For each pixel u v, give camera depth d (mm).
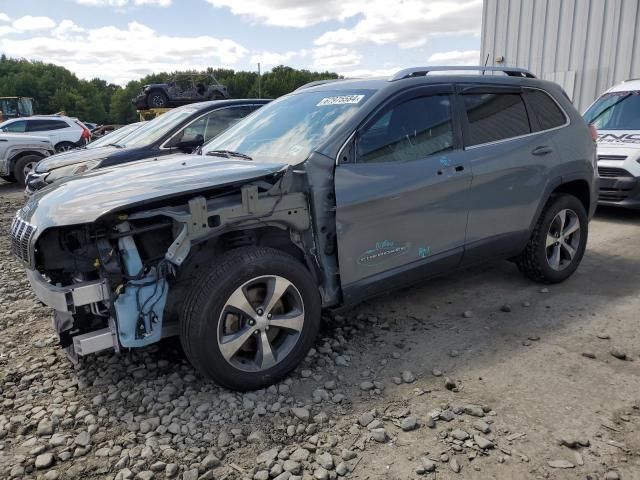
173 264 2811
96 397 2998
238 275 2852
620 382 3035
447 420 2713
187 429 2703
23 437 2693
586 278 4859
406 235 3539
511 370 3211
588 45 11750
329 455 2463
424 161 3590
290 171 3092
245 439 2627
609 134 7539
